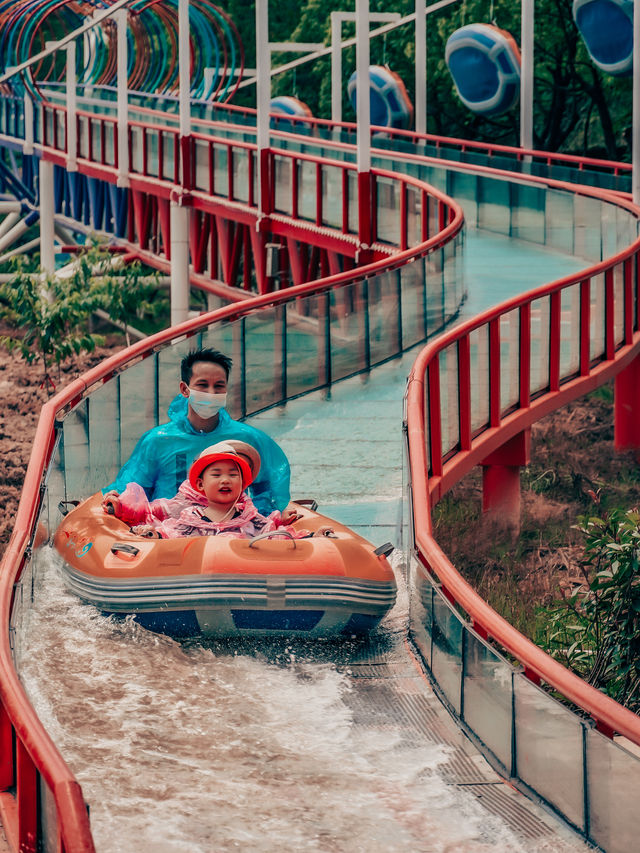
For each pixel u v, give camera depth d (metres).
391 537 10.59
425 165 27.77
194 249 30.00
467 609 7.12
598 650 10.22
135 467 9.93
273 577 8.10
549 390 15.16
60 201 42.81
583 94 43.56
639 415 21.03
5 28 36.16
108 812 5.92
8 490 20.64
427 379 11.90
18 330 34.38
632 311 17.55
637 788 5.34
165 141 29.48
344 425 13.77
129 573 8.23
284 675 7.87
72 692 7.28
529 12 28.66
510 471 16.69
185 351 13.16
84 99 41.22
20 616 7.45
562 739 5.93
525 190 24.53
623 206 20.38
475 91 30.59
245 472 8.88
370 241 21.12
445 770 6.60
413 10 46.19
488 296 18.91
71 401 11.19
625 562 10.09
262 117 24.05
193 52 41.41
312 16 52.22
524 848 5.75
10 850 5.46
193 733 6.89
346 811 6.08
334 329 15.23
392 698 7.56
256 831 5.83
